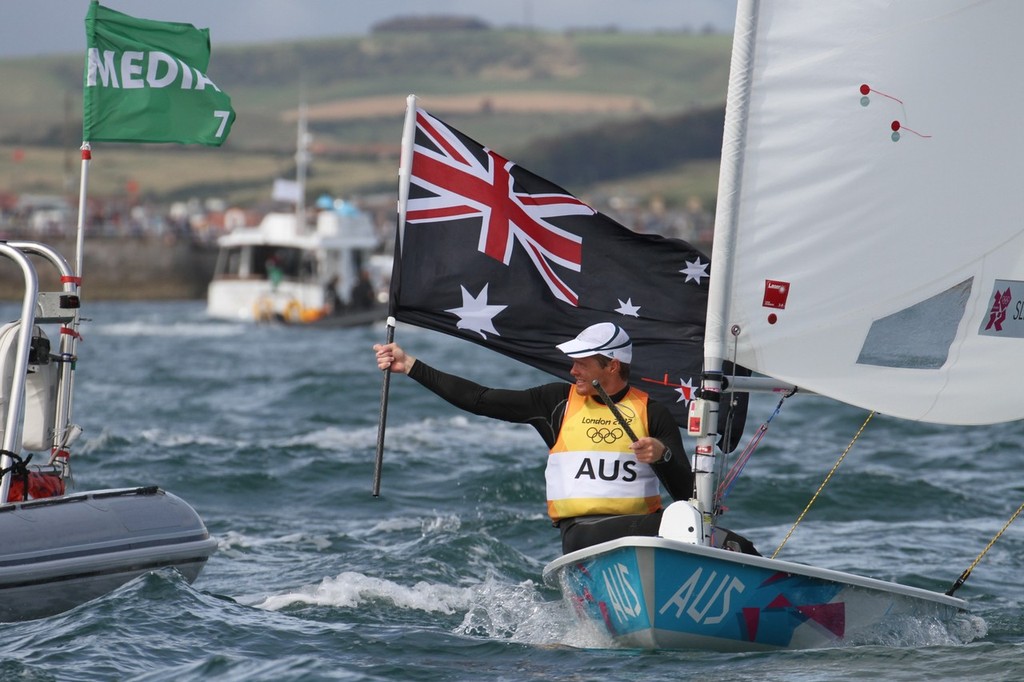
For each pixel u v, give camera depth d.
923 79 25.08
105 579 28.53
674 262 28.94
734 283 25.16
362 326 179.12
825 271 25.12
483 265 28.70
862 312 25.17
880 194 25.11
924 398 25.27
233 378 98.19
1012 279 25.45
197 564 30.56
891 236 25.17
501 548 37.41
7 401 29.22
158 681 23.58
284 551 37.97
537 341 28.89
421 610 30.67
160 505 30.30
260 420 71.75
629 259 29.00
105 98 31.23
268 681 23.52
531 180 29.00
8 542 27.16
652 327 29.05
